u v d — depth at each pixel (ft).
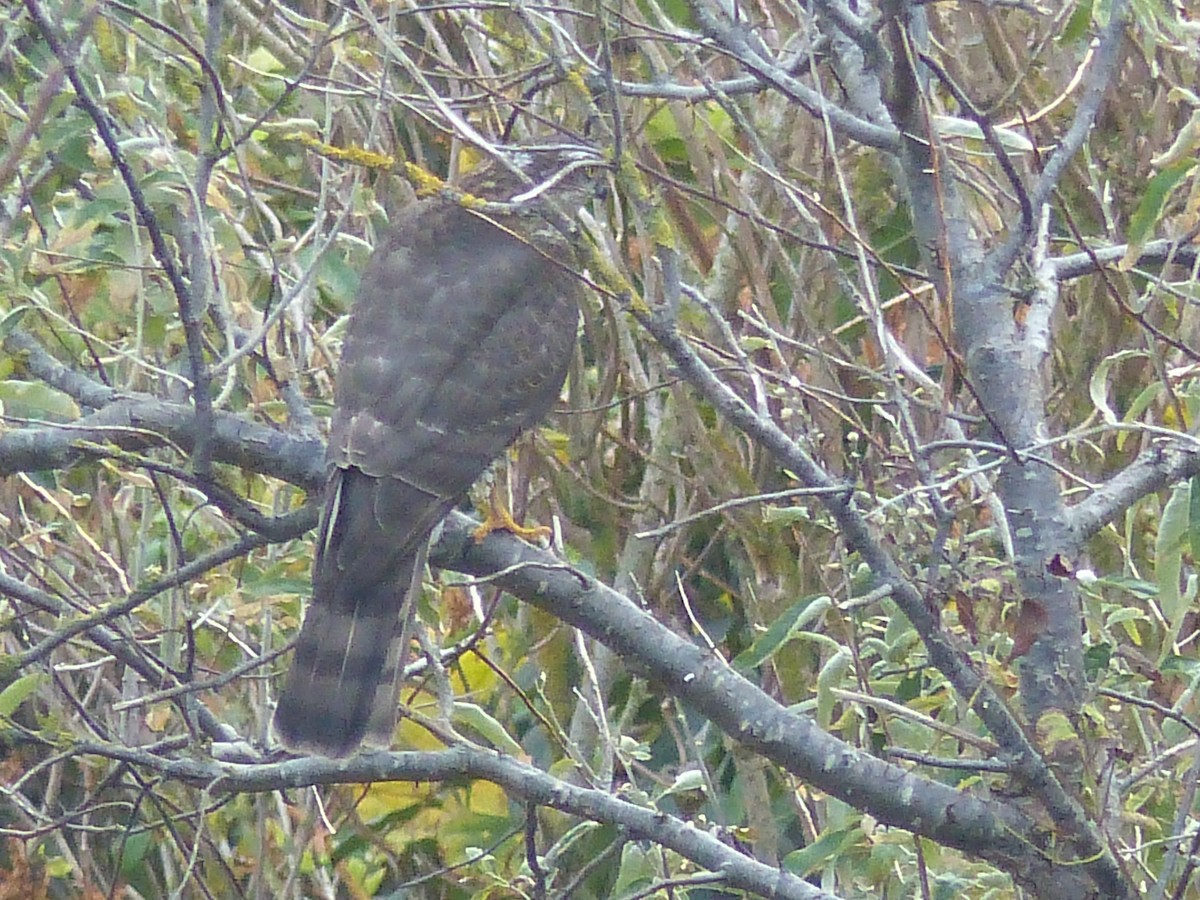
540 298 25.61
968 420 23.75
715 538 32.86
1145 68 31.89
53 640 21.22
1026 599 20.45
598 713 31.09
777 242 28.78
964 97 21.33
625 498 33.99
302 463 22.90
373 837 31.94
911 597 19.84
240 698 32.04
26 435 21.88
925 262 23.95
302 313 26.40
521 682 35.01
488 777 22.08
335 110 30.86
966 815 20.93
